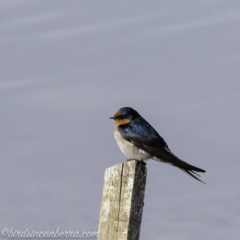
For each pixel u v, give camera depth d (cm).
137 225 1071
